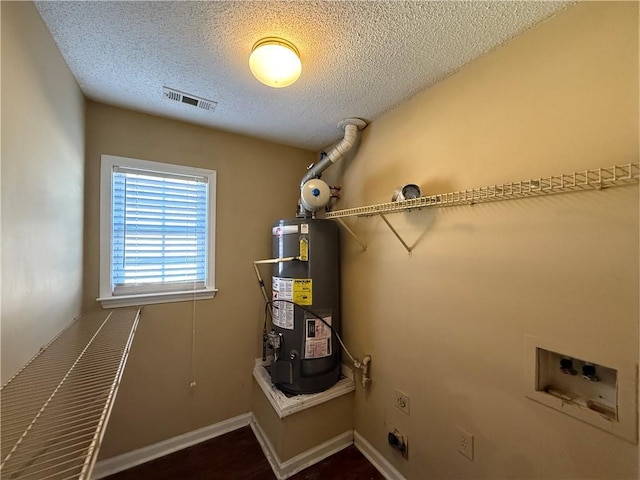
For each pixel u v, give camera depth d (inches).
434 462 53.5
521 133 41.4
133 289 68.5
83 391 29.0
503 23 39.8
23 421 24.9
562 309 36.6
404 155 62.0
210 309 76.7
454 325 50.4
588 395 35.6
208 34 42.4
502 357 43.1
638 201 30.7
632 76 31.4
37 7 36.5
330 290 74.4
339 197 84.2
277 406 64.2
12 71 30.2
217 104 63.8
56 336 43.5
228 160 79.7
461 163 49.9
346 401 73.2
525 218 40.6
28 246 33.8
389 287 65.0
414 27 40.8
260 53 42.4
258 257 84.1
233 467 65.2
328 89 57.6
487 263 45.3
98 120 63.1
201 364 75.2
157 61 48.8
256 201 84.3
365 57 47.5
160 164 70.1
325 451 69.2
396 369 62.6
